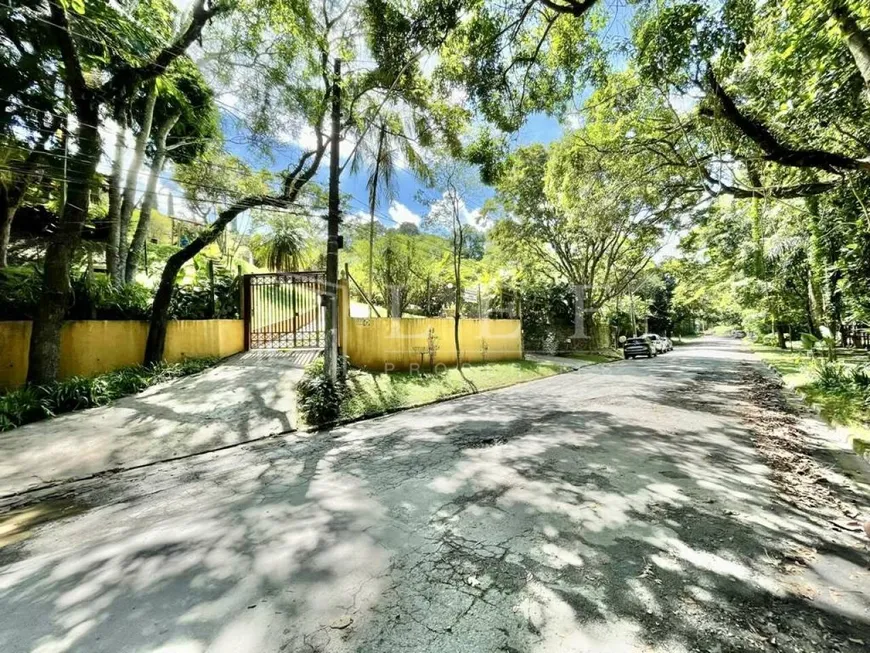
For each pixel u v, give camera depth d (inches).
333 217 316.2
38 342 271.9
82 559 109.9
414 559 103.1
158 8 296.0
